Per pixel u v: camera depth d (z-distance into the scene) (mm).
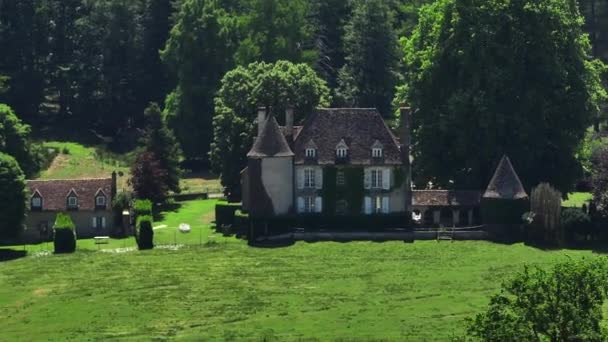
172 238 190625
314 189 192375
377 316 139250
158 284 158500
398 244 181250
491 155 195500
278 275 162375
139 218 186750
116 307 147000
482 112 193875
